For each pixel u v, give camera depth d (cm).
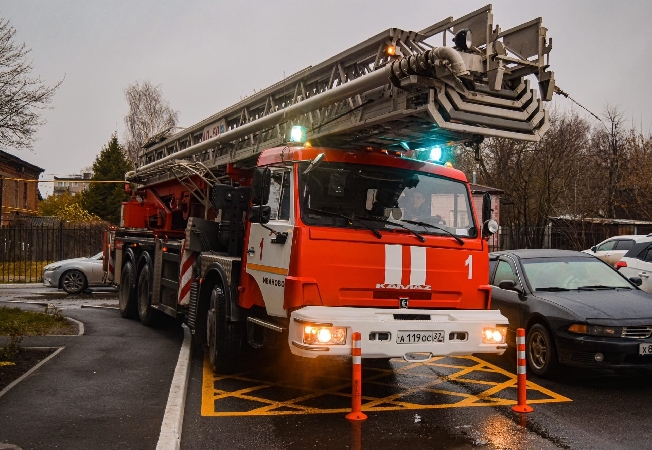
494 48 579
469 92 575
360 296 619
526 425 586
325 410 636
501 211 3356
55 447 483
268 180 678
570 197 3008
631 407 654
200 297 851
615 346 717
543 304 809
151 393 653
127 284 1258
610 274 914
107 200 4397
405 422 594
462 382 778
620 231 2677
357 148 732
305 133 711
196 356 902
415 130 664
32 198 4416
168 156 1264
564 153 3209
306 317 573
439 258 655
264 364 874
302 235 607
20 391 651
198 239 925
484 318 628
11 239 2908
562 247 2809
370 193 655
